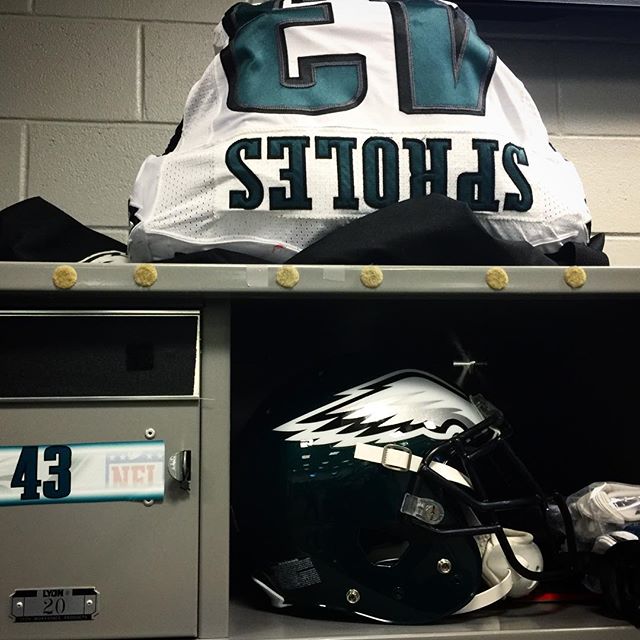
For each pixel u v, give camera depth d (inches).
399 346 37.0
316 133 28.3
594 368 34.1
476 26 47.8
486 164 29.0
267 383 39.9
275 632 25.9
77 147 44.8
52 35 45.3
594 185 48.1
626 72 48.8
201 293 25.0
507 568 28.4
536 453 37.7
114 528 24.6
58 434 24.7
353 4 31.2
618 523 28.9
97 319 25.4
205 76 30.8
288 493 27.9
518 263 27.7
